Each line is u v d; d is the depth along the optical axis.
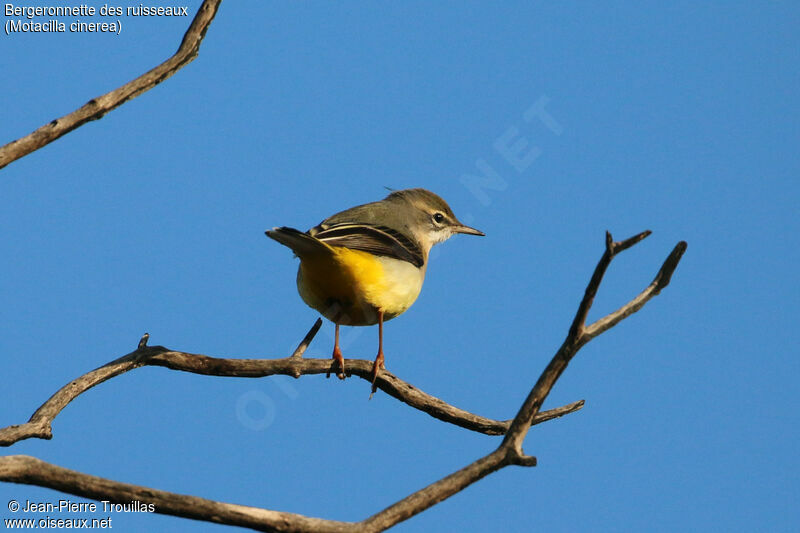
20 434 10.47
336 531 8.46
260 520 8.48
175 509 8.44
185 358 11.87
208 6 11.34
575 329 8.27
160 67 11.04
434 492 8.59
